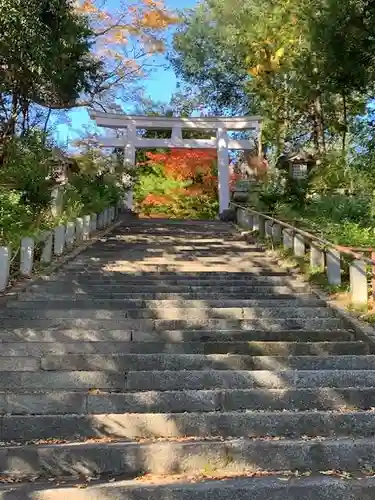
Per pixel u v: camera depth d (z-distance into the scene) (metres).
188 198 21.30
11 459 3.49
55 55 10.87
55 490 3.09
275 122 19.00
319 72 11.67
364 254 7.38
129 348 5.45
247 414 3.98
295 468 3.51
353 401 4.36
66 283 7.71
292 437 3.87
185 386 4.67
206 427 3.95
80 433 3.93
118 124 18.94
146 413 4.12
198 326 6.09
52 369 5.00
